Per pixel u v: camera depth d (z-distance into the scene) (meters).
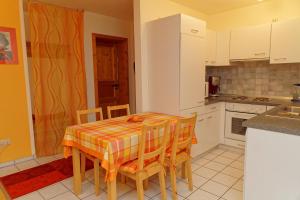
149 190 2.31
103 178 2.58
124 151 1.76
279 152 1.53
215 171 2.72
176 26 2.65
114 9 3.89
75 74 3.58
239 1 3.32
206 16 4.02
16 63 2.92
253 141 1.64
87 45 4.11
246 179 1.71
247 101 3.15
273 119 1.70
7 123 2.90
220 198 2.14
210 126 3.27
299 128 1.41
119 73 5.05
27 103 3.07
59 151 3.45
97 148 1.78
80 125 2.23
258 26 3.20
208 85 3.73
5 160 2.92
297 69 3.18
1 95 2.83
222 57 3.64
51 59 3.31
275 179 1.57
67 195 2.22
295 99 3.12
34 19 3.09
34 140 3.22
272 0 3.28
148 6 2.96
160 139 2.06
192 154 2.96
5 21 2.80
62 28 3.38
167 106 2.88
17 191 2.29
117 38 4.59
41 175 2.66
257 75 3.59
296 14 3.09
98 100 4.73
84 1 3.41
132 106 5.04
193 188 2.32
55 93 3.39
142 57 2.98
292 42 2.91
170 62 2.77
